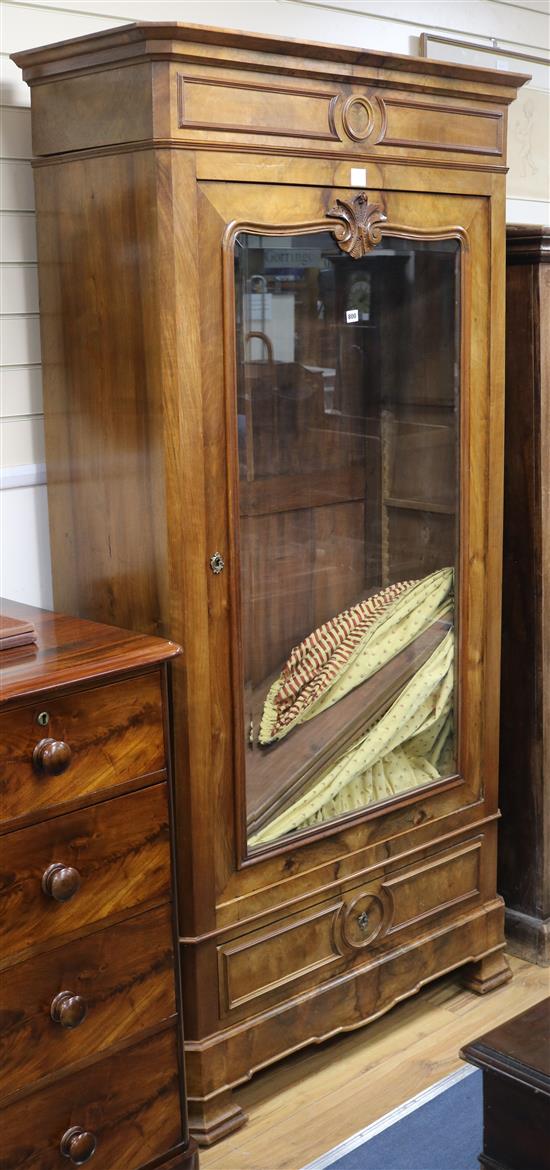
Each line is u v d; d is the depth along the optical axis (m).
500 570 2.27
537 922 2.50
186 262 1.70
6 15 1.99
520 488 2.36
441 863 2.26
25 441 2.08
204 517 1.79
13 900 1.52
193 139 1.67
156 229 1.68
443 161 2.01
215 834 1.89
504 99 2.09
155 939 1.72
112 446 1.87
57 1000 1.59
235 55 1.69
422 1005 2.34
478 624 2.25
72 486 1.99
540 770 2.43
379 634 2.10
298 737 2.00
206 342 1.75
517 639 2.42
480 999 2.36
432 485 2.13
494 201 2.12
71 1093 1.64
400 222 1.98
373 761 2.13
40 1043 1.59
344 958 2.12
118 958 1.68
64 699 1.54
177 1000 1.77
